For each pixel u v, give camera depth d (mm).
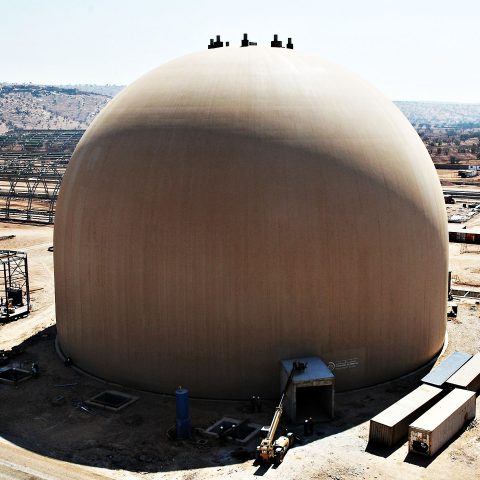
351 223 34094
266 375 34094
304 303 33688
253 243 33031
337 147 34844
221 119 35062
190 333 34062
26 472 27625
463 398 31781
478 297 55562
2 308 52000
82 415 33094
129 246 34719
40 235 90062
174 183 34156
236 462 28266
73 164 39906
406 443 29828
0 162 155250
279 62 38312
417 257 36688
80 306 37906
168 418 32531
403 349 37031
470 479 26688
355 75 41125
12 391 36188
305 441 30047
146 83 39625
